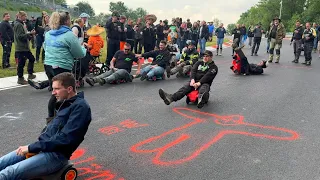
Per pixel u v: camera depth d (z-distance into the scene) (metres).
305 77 10.22
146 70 9.15
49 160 3.07
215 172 3.76
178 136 4.88
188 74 9.90
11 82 8.22
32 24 14.36
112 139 4.70
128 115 5.85
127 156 4.16
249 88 8.34
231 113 6.07
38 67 10.30
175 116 5.84
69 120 3.11
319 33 18.70
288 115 6.01
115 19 10.65
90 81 8.05
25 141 4.59
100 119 5.59
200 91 6.25
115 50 10.79
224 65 12.94
